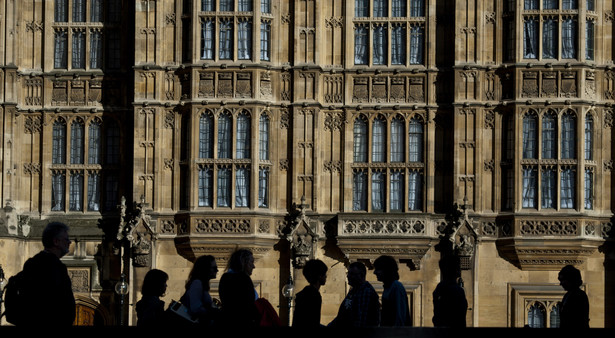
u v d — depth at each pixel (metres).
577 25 52.50
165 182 53.31
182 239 52.56
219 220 52.41
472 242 52.28
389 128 53.50
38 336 16.80
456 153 52.78
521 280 52.56
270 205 52.97
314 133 53.03
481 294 52.56
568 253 52.00
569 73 52.38
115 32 55.09
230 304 22.66
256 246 52.31
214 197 52.56
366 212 53.12
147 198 53.12
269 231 52.72
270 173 53.00
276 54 53.34
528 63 52.22
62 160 54.75
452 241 52.06
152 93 53.28
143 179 53.09
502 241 52.41
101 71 54.66
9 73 53.88
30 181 54.59
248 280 22.97
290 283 48.47
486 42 53.09
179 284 52.88
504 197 52.88
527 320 52.53
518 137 52.38
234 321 22.59
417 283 52.72
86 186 54.59
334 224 52.97
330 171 53.50
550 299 52.34
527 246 51.84
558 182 52.19
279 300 52.72
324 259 53.09
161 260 53.03
